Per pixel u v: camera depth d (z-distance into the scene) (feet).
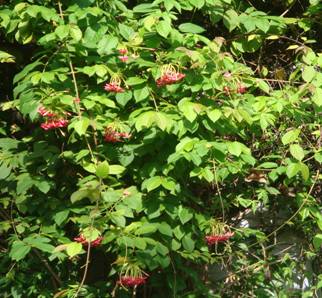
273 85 12.14
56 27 10.28
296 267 12.66
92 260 11.76
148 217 10.41
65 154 10.42
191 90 10.23
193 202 11.17
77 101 9.93
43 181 10.59
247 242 12.48
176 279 11.27
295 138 10.41
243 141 11.96
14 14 10.41
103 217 9.86
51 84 10.19
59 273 11.64
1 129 11.25
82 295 10.97
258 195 11.84
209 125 10.18
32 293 11.54
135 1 11.43
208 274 12.36
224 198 11.78
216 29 12.00
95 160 10.10
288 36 12.42
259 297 12.28
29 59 11.51
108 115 10.31
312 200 11.30
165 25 10.18
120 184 10.25
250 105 10.60
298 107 10.66
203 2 10.66
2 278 11.46
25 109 10.01
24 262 11.54
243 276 12.23
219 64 10.28
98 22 10.37
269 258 12.35
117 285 10.89
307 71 10.38
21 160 10.76
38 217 10.85
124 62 10.41
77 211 10.52
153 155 10.51
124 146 10.42
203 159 10.22
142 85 10.29
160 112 9.93
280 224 12.63
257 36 11.54
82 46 10.27
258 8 12.48
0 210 11.33
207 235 10.84
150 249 10.24
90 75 10.05
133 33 10.55
